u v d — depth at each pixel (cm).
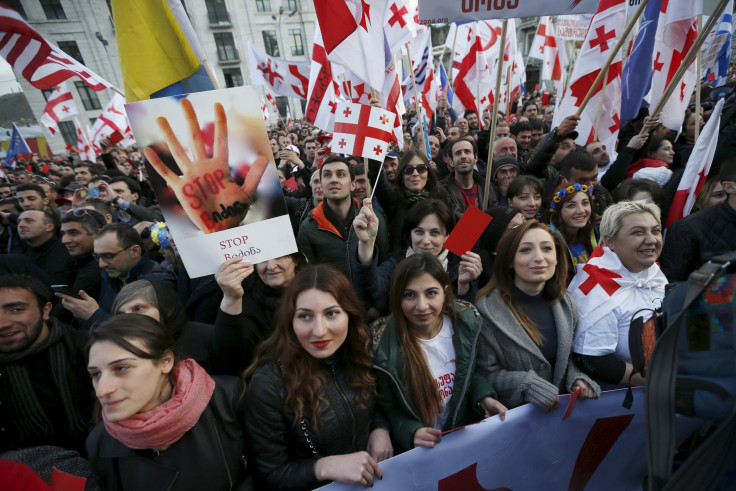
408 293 153
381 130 227
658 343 87
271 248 171
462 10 240
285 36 3131
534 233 159
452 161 363
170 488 115
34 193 395
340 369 148
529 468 156
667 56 331
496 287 171
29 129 2414
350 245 278
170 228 161
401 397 150
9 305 151
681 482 83
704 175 249
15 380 155
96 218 296
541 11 233
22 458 115
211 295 219
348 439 142
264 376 136
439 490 144
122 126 812
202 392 123
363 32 256
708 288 83
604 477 166
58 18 2441
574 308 167
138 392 110
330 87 422
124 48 196
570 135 316
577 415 155
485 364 165
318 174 326
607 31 335
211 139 162
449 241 189
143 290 167
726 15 497
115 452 116
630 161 316
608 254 175
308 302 133
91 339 112
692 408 83
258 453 135
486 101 715
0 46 315
